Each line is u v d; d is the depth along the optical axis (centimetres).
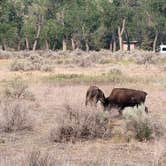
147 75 7931
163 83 6388
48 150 2680
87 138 2989
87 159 2469
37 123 3509
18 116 3316
